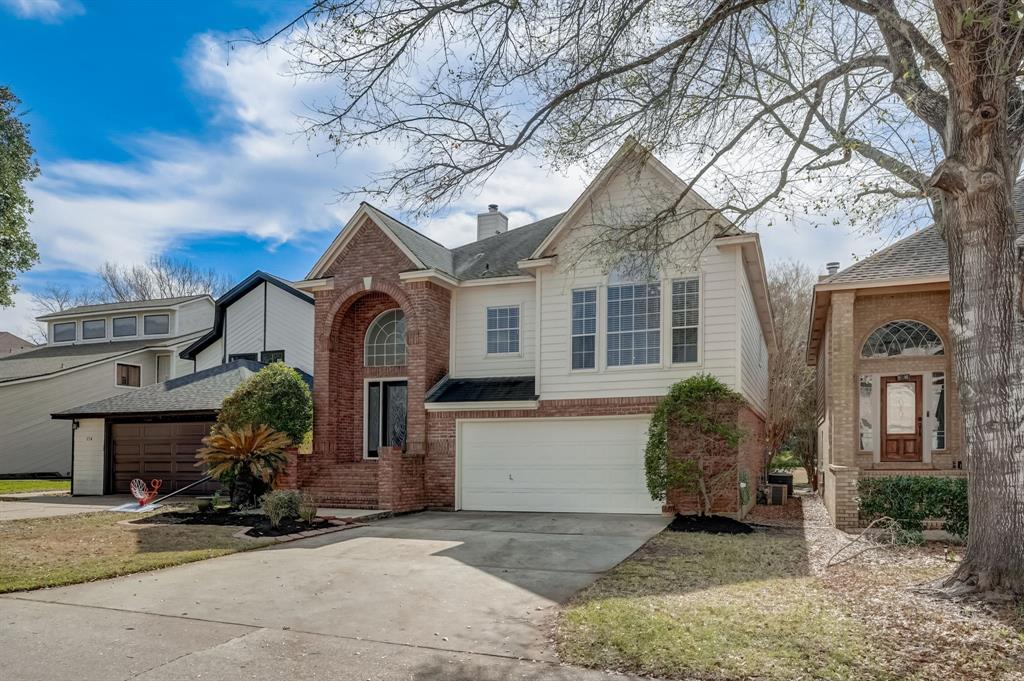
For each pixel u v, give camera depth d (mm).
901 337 16578
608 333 15938
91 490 21703
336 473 17344
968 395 7387
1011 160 7449
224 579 8695
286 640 6195
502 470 16719
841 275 14727
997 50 6371
